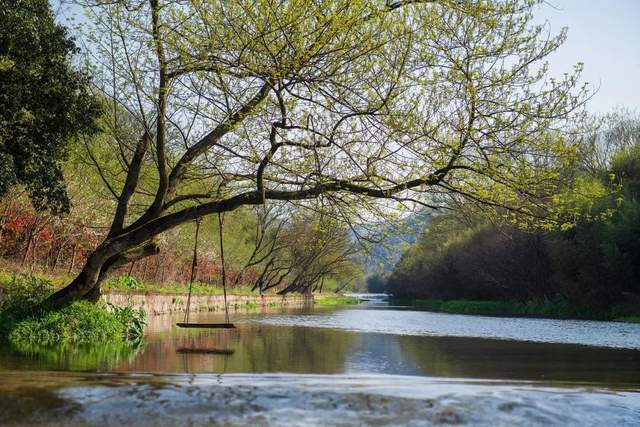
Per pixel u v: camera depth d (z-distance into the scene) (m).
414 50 13.38
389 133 13.40
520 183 13.16
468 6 13.39
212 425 6.35
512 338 21.34
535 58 13.45
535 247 49.03
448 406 7.28
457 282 72.00
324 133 14.25
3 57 15.38
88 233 26.69
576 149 13.05
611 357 15.32
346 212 14.57
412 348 17.27
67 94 16.52
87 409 6.74
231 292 51.59
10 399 7.02
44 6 16.45
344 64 13.27
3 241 23.45
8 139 16.38
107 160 21.19
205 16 12.95
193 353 14.46
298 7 12.51
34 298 16.81
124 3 14.31
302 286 73.75
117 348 14.83
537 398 7.77
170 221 16.00
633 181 40.38
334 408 7.04
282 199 15.07
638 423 6.94
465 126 13.30
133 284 30.34
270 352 15.33
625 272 38.00
